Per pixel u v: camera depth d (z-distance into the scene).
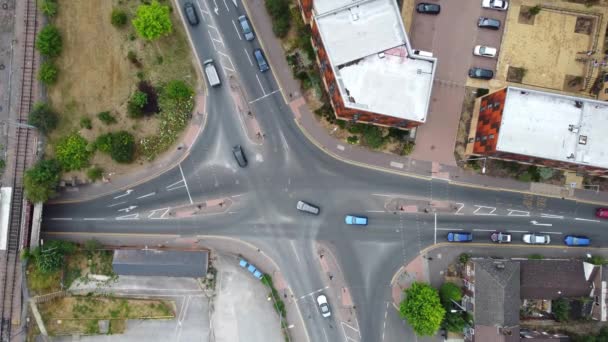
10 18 71.50
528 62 75.62
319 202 76.00
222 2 74.12
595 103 65.88
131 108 71.56
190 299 75.38
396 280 76.25
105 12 72.25
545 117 66.19
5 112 71.69
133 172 74.75
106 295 74.69
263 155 75.56
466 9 75.19
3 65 71.62
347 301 76.12
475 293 71.00
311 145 75.62
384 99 64.38
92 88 72.62
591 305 73.69
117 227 75.12
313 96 74.62
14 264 70.88
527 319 75.56
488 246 76.31
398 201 76.25
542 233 76.12
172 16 73.50
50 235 74.56
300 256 76.00
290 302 75.94
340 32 63.84
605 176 73.06
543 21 75.62
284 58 74.56
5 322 70.94
